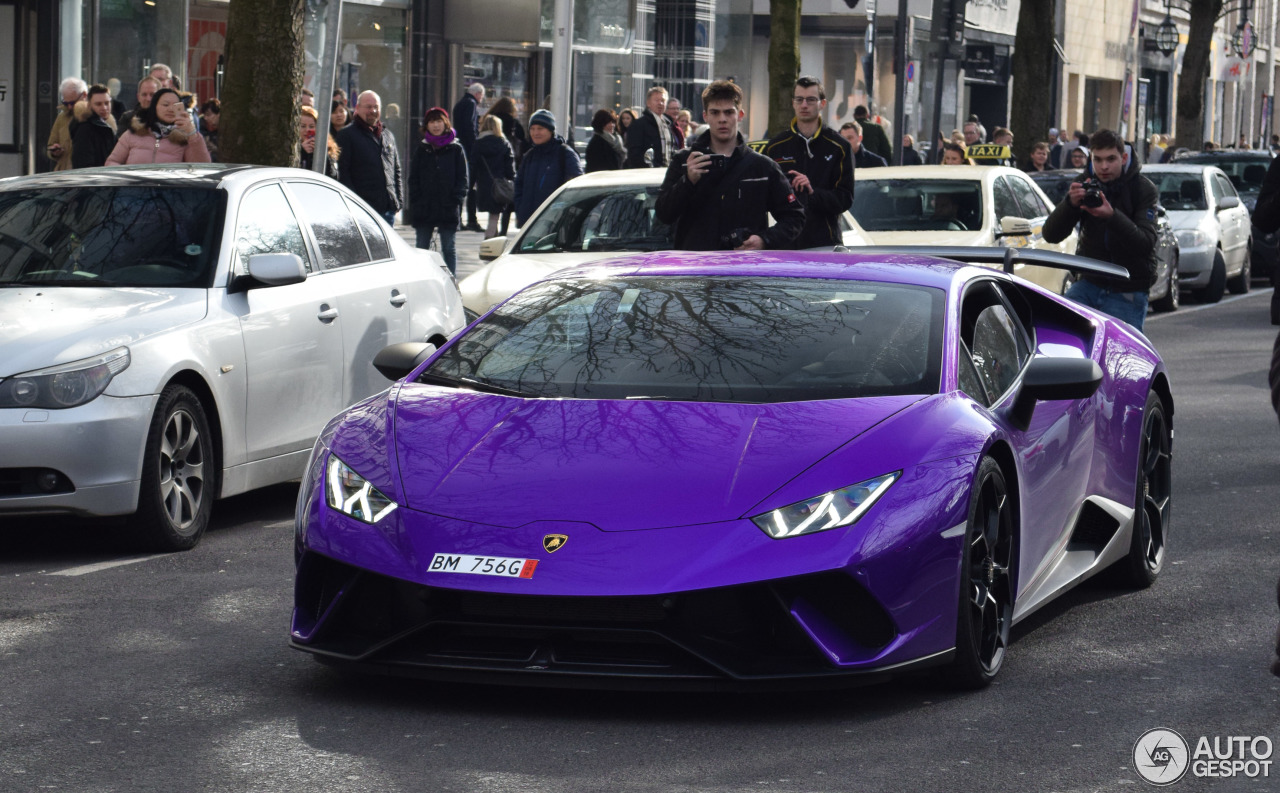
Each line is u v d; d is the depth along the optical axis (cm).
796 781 491
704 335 639
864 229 1611
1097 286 1127
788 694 581
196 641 659
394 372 688
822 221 1192
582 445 573
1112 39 6059
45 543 858
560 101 1884
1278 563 816
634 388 612
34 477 788
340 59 2836
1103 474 727
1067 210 1127
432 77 3008
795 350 625
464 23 3027
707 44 3794
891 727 545
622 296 678
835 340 629
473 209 2872
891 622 544
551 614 532
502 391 623
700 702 571
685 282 682
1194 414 1341
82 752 516
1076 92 5812
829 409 585
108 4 2395
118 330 820
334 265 992
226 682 598
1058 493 676
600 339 647
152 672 612
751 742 528
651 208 1302
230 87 1395
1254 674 617
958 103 4756
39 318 827
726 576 525
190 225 912
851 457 558
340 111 1900
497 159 2555
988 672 593
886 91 4294
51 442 782
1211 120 7238
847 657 537
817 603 536
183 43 2509
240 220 926
